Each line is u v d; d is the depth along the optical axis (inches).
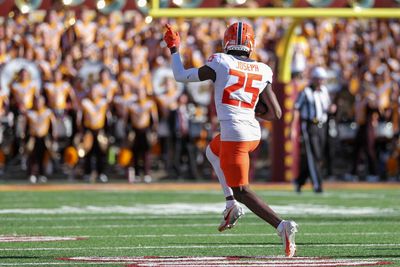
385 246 1123.3
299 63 2532.0
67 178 2613.2
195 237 1231.5
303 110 2108.8
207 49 2522.1
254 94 1005.2
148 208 1712.6
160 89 2534.5
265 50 2659.9
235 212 1013.8
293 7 2372.0
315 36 2650.1
